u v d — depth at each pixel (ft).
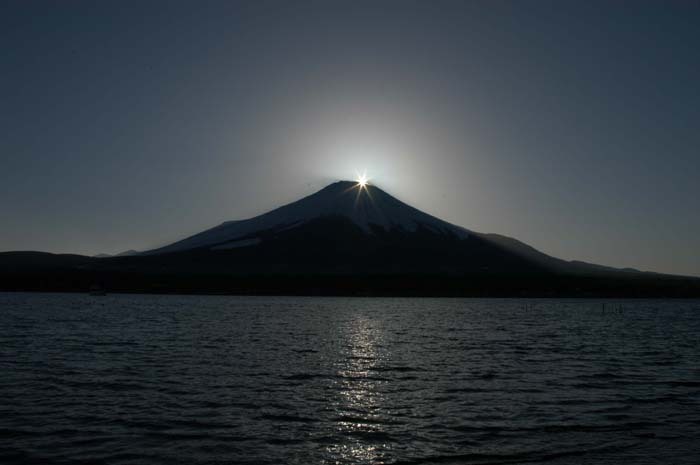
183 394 102.22
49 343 177.27
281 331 231.30
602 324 305.32
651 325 302.45
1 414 87.25
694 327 289.33
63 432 78.84
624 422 87.35
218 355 153.38
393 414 90.33
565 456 72.08
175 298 587.68
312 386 111.34
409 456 71.46
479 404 97.81
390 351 168.45
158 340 190.19
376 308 443.32
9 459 68.69
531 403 99.09
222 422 84.48
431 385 114.21
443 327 266.36
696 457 72.13
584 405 98.07
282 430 81.05
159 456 70.28
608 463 69.82
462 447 74.95
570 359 156.46
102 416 86.79
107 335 205.16
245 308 412.36
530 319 336.29
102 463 67.82
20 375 119.34
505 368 137.69
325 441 76.59
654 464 69.62
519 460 70.59
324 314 354.13
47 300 512.63
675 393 109.29
